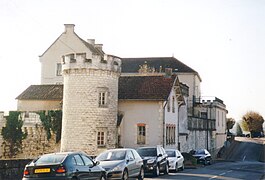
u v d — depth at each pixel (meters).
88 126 30.91
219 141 62.34
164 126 34.16
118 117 34.62
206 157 37.56
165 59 58.09
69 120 31.41
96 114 31.11
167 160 25.50
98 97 31.30
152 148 24.45
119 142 34.41
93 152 30.75
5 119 36.91
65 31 47.62
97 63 31.22
